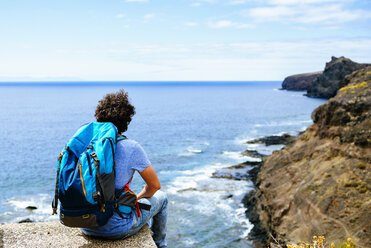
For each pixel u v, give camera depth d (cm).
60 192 241
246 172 3186
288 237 1448
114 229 275
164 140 5856
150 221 337
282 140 5147
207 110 12825
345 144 1766
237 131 6938
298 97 19912
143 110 13062
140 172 268
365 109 1842
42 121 9694
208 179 3042
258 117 9900
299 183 1783
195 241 1811
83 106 15600
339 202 1428
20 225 328
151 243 292
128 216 278
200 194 2589
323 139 2075
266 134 6384
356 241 1196
